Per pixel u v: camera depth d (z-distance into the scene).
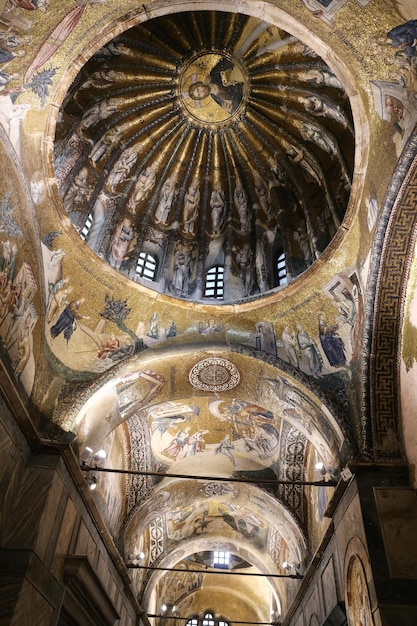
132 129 14.21
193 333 13.76
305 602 16.17
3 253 9.80
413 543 9.58
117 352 13.08
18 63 8.70
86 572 11.30
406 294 10.94
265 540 21.92
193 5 9.58
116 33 9.66
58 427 11.41
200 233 15.63
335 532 12.02
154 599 25.88
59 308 12.02
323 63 12.39
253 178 15.38
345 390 12.08
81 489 11.76
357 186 10.84
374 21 8.58
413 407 10.65
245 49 13.34
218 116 14.53
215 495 19.88
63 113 12.44
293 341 13.21
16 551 9.16
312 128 13.59
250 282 14.97
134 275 14.16
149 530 21.41
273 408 14.57
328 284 12.37
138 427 16.89
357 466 10.63
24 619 8.85
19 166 9.81
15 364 10.30
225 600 31.48
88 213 13.48
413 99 8.83
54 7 8.37
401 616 8.77
